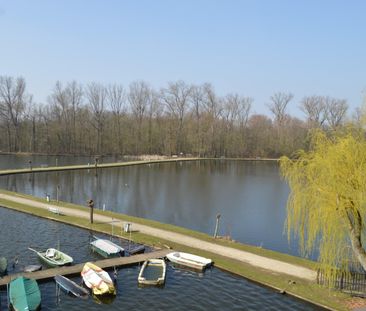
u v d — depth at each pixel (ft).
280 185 293.84
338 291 93.40
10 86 464.24
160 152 531.91
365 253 84.94
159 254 117.60
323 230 87.40
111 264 108.68
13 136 470.80
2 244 127.24
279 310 88.48
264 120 616.39
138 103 526.16
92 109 497.87
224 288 98.84
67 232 142.10
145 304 89.86
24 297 86.33
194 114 552.00
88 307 87.45
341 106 483.10
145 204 211.20
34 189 241.55
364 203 81.61
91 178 295.89
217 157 547.90
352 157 83.10
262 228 169.48
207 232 160.86
